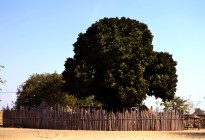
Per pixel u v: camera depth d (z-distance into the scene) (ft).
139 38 169.78
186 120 166.09
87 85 161.79
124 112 140.56
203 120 172.04
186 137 98.73
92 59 164.04
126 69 158.71
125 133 117.50
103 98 171.32
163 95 174.60
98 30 171.53
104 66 161.27
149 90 174.50
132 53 163.53
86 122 141.79
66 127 144.87
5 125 162.09
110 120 139.13
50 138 93.91
